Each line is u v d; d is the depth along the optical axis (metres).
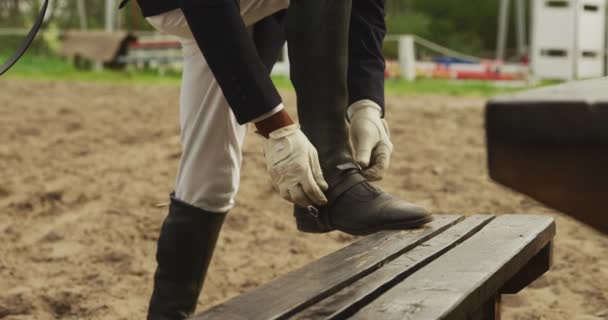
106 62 24.33
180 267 2.82
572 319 3.57
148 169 6.73
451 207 5.56
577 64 20.86
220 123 2.69
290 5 2.57
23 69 22.72
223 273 4.33
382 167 2.69
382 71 2.80
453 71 22.31
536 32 21.14
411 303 1.59
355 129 2.69
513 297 3.85
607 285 4.00
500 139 1.09
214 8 2.15
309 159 2.31
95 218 5.25
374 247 2.10
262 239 4.90
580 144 1.04
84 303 3.90
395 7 48.25
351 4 2.66
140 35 25.77
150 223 5.19
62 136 8.52
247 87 2.18
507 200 5.70
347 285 1.74
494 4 47.78
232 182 2.78
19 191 6.02
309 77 2.55
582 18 20.81
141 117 10.02
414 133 8.66
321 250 4.72
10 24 34.28
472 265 1.91
